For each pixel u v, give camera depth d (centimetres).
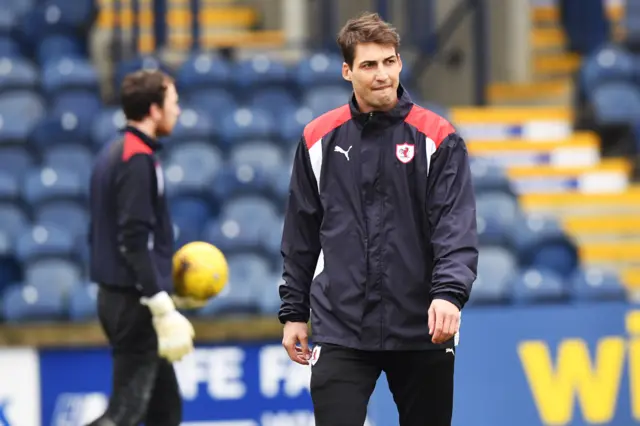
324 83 3503
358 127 1123
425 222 1117
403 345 1111
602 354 2105
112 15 3972
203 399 1958
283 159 3162
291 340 1165
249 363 1975
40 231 2636
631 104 3528
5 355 1912
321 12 3919
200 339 1959
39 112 3366
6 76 3412
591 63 3603
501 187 3027
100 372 1939
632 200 3225
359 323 1111
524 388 2081
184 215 2847
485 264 2612
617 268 3080
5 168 3133
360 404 1115
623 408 2105
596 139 3562
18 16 3834
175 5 4109
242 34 4100
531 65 3894
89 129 3198
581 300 2445
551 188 3291
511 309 2088
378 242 1112
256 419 1975
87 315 2230
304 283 1166
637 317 2119
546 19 4112
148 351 1531
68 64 3500
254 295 2272
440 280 1059
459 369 2067
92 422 1528
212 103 3416
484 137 3459
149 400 1558
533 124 3472
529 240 2759
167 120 1550
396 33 1110
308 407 1992
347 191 1120
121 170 1495
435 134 1109
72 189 2908
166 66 3534
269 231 2723
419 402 1137
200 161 3083
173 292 1588
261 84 3488
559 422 2089
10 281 2606
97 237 1531
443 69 3900
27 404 1920
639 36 3953
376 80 1093
